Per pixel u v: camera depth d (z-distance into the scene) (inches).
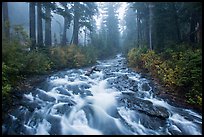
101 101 378.3
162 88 468.1
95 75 556.4
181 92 439.2
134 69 664.4
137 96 419.5
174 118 344.2
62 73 549.6
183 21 834.2
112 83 487.2
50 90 400.8
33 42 601.3
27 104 329.1
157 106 376.2
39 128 286.7
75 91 415.2
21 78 423.8
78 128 299.1
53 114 319.9
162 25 827.4
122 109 355.6
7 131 269.1
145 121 325.1
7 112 297.1
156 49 767.1
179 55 582.9
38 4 657.6
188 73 458.9
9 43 421.1
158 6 797.2
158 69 549.6
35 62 483.2
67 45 795.4
